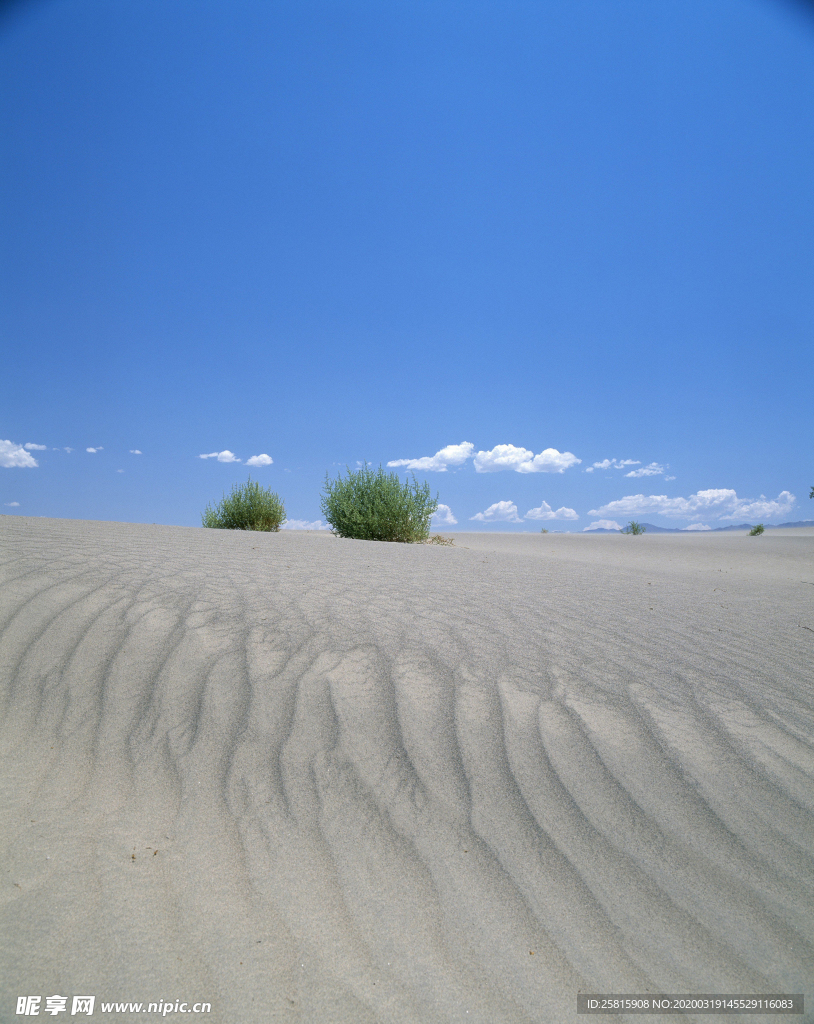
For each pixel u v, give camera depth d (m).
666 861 1.68
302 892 1.56
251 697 2.48
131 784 1.98
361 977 1.32
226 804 1.89
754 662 3.11
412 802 1.91
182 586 3.79
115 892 1.54
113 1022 1.20
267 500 14.09
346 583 4.39
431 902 1.53
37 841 1.71
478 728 2.32
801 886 1.59
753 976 1.33
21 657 2.72
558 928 1.46
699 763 2.13
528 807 1.90
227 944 1.40
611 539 16.81
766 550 13.21
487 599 4.23
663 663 3.04
